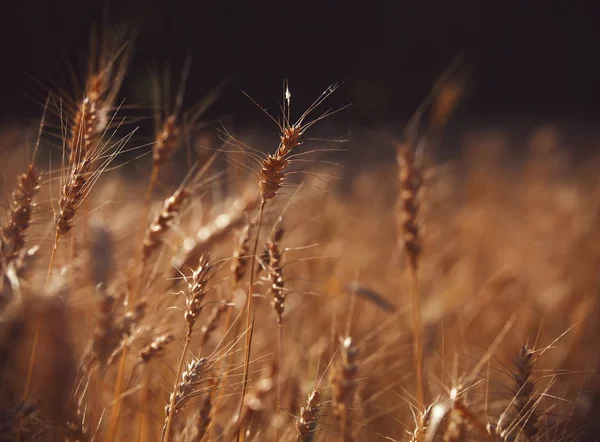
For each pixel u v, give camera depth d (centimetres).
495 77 1622
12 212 120
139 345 132
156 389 137
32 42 735
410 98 1369
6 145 159
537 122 1323
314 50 1189
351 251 228
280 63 1094
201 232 139
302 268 173
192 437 125
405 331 166
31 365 115
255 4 1041
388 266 228
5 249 119
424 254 232
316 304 168
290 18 1130
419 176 151
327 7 1233
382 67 1330
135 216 158
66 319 104
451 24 1497
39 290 104
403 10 1385
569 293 204
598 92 1691
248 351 125
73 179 120
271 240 129
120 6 758
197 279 121
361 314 173
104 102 134
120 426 132
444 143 715
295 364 148
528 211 343
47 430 117
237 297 142
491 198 319
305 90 834
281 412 141
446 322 174
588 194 339
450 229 266
